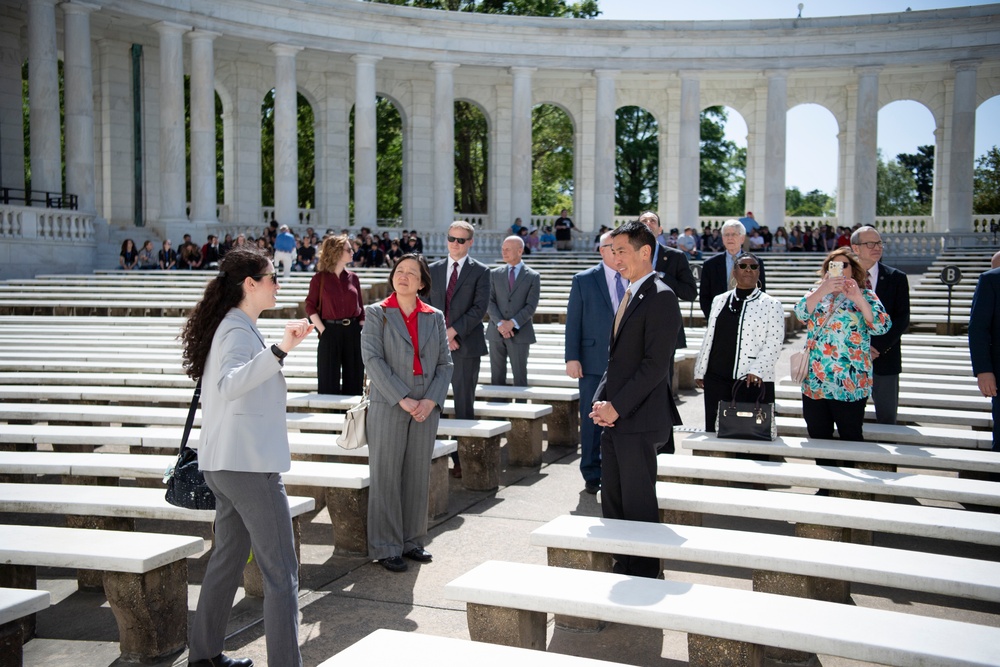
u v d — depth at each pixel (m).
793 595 7.07
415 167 54.94
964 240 47.19
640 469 7.78
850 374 10.16
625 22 50.69
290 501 8.51
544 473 12.38
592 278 11.27
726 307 10.48
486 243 50.66
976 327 10.70
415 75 54.47
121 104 46.62
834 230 51.56
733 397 10.27
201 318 6.38
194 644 6.46
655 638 7.22
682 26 50.75
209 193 43.97
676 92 57.00
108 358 17.44
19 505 8.29
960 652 5.38
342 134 53.16
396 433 8.70
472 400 12.42
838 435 11.16
